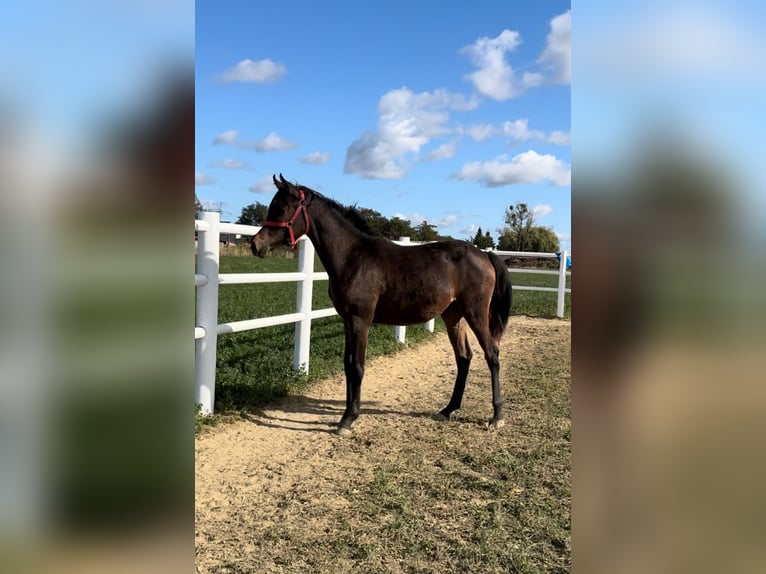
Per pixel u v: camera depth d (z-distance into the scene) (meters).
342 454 4.01
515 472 3.65
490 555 2.63
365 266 4.54
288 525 2.94
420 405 5.36
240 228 4.92
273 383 5.49
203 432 4.27
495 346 4.77
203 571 2.49
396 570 2.54
